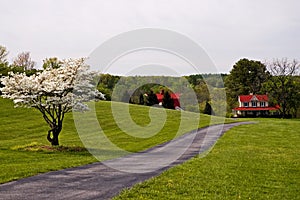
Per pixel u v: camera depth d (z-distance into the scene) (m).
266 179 13.73
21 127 39.41
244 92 104.88
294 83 89.75
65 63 24.56
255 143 28.17
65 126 40.00
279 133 37.81
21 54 94.38
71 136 33.91
